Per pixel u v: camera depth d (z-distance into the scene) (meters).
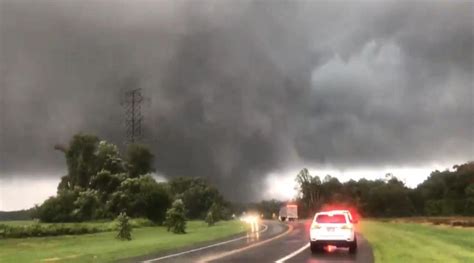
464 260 21.14
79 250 30.77
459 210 141.25
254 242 36.16
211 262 22.38
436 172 166.25
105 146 100.06
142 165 103.25
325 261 22.41
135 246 33.31
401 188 164.25
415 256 22.89
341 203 170.00
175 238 43.19
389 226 59.47
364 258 23.62
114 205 87.75
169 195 90.25
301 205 180.50
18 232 48.03
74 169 98.75
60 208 86.00
